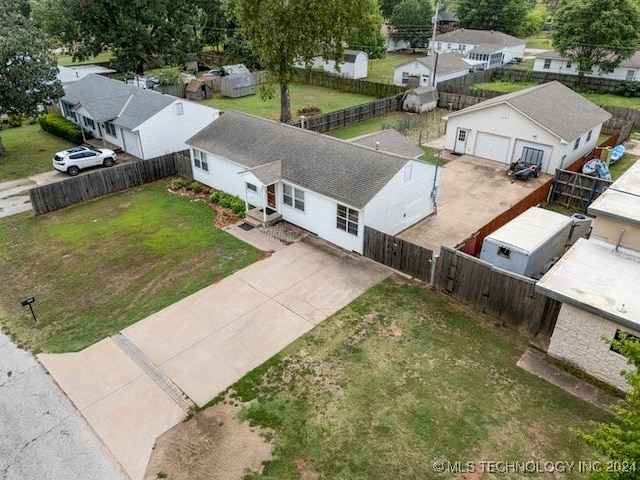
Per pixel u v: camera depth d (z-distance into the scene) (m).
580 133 25.48
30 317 14.71
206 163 23.97
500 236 15.61
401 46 73.44
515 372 12.08
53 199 22.02
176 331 13.87
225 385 11.86
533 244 15.05
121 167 24.09
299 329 13.85
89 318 14.60
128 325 14.21
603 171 23.97
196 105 29.84
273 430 10.54
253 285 16.03
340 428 10.55
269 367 12.41
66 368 12.52
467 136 28.94
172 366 12.52
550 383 11.71
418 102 39.16
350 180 17.81
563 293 11.47
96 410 11.21
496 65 60.34
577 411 10.89
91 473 9.69
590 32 43.47
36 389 11.85
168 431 10.60
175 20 50.22
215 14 56.53
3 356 13.04
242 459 9.87
